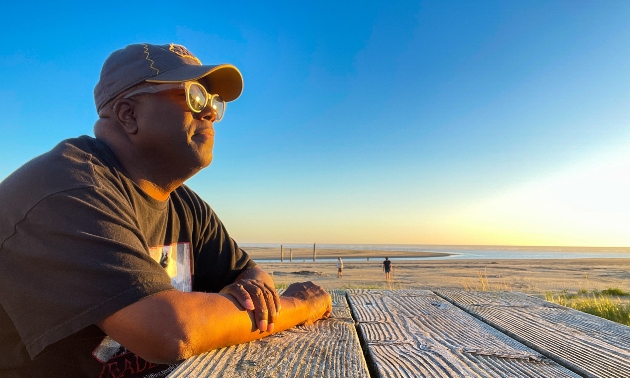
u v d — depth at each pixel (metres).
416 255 102.38
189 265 1.87
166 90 1.51
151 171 1.58
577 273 35.00
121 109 1.52
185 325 1.11
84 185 1.22
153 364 1.43
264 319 1.36
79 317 1.05
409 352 1.27
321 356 1.19
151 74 1.50
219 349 1.25
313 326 1.65
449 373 1.06
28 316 1.07
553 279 26.72
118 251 1.12
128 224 1.24
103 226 1.15
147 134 1.51
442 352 1.27
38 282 1.08
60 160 1.28
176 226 1.82
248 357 1.17
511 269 40.28
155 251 1.64
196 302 1.19
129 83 1.50
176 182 1.65
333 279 24.81
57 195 1.16
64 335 1.04
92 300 1.05
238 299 1.33
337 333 1.52
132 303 1.07
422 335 1.50
